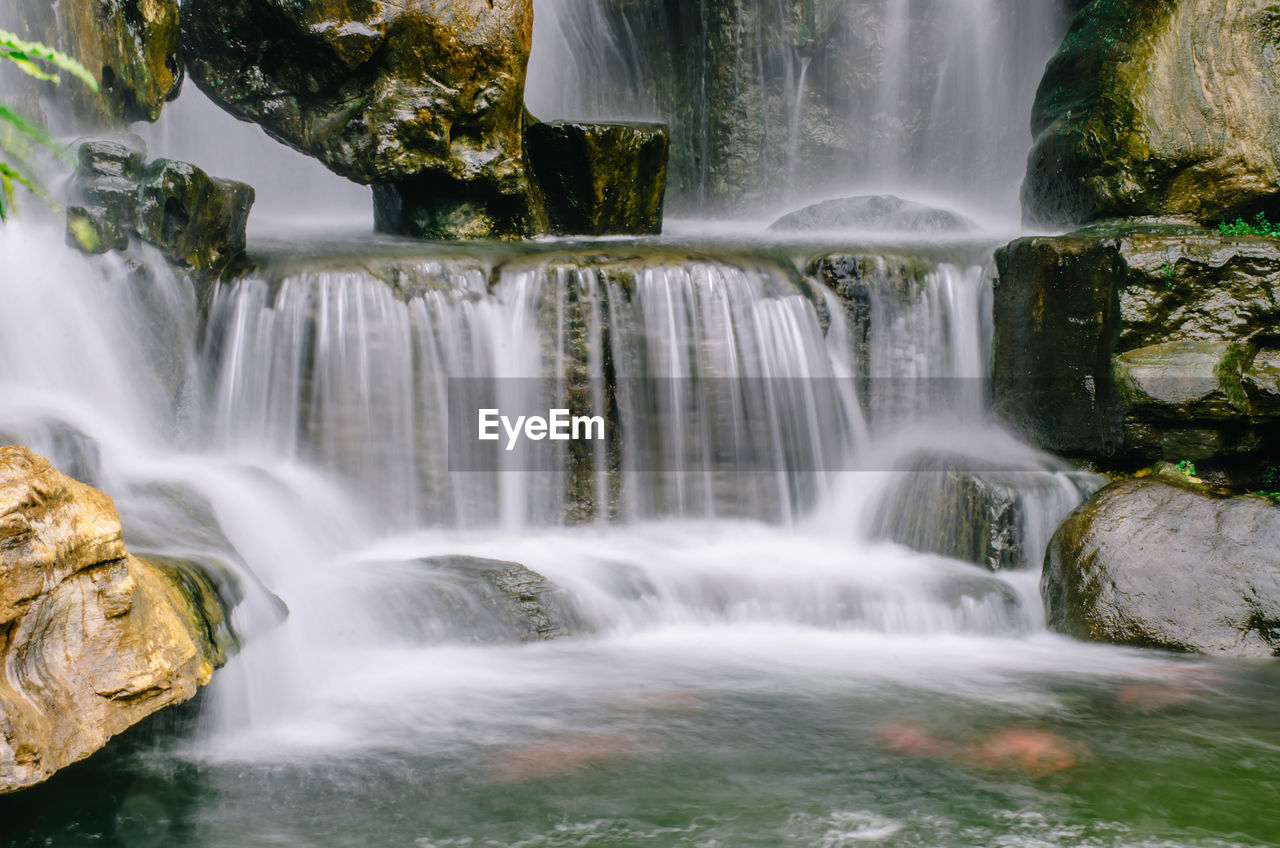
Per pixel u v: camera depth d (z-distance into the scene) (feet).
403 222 38.22
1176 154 34.06
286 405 29.50
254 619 19.34
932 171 55.98
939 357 33.96
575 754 18.35
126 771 17.30
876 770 18.03
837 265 33.42
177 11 32.07
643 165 39.65
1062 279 31.17
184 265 28.17
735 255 33.60
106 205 25.26
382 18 34.63
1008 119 52.49
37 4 25.44
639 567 27.45
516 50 36.60
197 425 28.71
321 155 35.91
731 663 23.36
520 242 36.99
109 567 14.17
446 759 18.04
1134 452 29.53
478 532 30.40
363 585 24.00
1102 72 35.76
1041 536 28.35
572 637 24.41
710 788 17.25
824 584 26.73
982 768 18.22
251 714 18.67
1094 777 17.98
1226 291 29.50
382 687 21.18
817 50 55.47
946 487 29.53
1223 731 20.03
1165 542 26.03
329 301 29.73
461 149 36.50
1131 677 23.00
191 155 47.03
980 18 53.31
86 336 24.57
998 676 22.98
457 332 30.60
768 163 55.77
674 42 55.88
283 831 15.64
